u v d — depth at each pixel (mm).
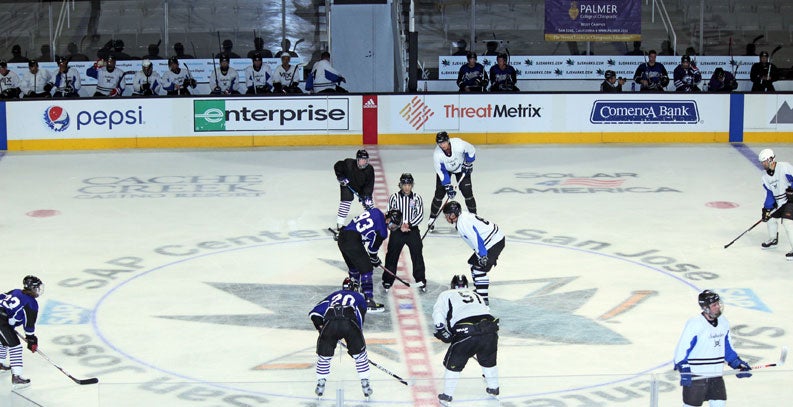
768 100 45156
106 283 26766
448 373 19000
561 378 17578
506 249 29828
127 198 35969
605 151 43719
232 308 24875
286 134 44625
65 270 27844
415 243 25844
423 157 42344
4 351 21062
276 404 16578
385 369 19438
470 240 23922
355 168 30688
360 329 19438
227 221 32906
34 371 20953
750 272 27688
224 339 22812
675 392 17344
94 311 24625
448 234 31656
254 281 26953
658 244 30344
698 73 46719
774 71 47750
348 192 30844
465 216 23984
